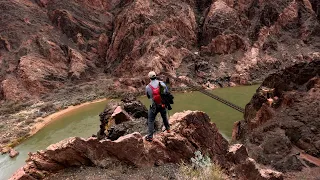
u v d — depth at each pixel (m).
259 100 25.34
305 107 22.31
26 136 37.16
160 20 67.44
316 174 16.11
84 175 8.59
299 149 20.22
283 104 23.70
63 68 63.91
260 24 68.44
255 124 23.89
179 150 9.84
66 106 50.50
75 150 9.01
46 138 36.28
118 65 65.88
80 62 65.19
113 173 8.65
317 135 20.09
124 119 20.06
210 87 56.75
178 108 43.78
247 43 65.94
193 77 60.34
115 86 57.53
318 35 66.44
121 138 9.45
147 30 65.56
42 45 65.06
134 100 25.20
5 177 26.53
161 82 9.35
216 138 11.22
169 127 10.08
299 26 68.81
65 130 38.84
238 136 25.59
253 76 60.56
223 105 43.88
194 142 10.38
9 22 68.62
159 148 9.64
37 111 47.56
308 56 61.59
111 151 9.23
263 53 64.88
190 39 69.25
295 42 66.44
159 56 61.44
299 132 20.95
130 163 9.20
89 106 50.78
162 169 9.05
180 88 55.78
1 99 53.91
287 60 62.84
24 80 56.72
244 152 11.10
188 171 8.85
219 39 65.62
